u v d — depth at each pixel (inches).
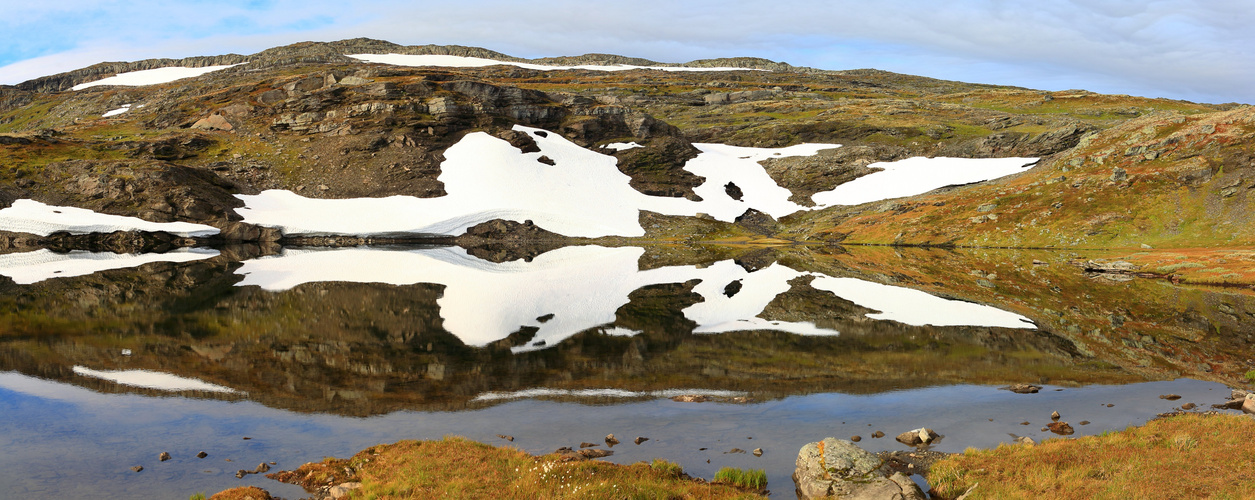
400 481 608.4
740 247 4328.3
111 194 4534.9
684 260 3289.9
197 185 4790.8
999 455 669.9
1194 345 1320.1
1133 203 3993.6
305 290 2107.5
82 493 618.2
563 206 5270.7
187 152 5625.0
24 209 4286.4
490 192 5246.1
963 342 1346.0
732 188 5954.7
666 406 905.5
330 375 1066.7
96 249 3998.5
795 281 2372.0
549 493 573.9
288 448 741.3
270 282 2315.5
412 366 1133.7
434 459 665.6
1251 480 546.9
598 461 658.2
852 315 1663.4
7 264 2945.4
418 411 881.5
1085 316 1654.8
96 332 1411.2
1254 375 1045.2
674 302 1886.1
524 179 5482.3
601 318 1626.5
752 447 741.9
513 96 6525.6
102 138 6107.3
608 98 7800.2
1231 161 3919.8
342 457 713.0
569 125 6422.2
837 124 7135.8
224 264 3006.9
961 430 797.9
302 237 4626.0
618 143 6338.6
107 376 1050.7
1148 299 1968.5
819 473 612.1
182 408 889.5
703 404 916.6
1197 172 3956.7
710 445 747.4
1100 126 5807.1
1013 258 3331.7
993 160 5762.8
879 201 5383.9
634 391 981.2
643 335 1417.3
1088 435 761.6
